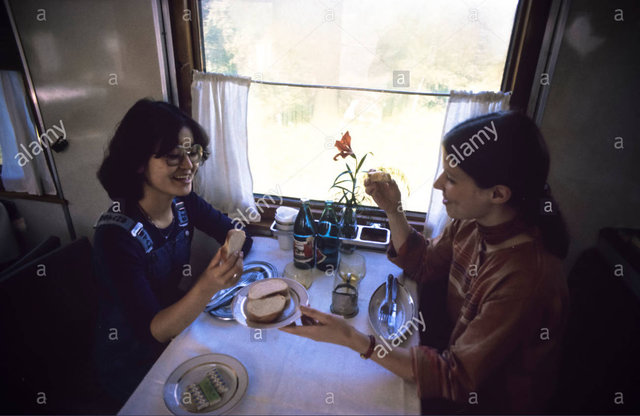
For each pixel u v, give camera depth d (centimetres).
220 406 76
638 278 115
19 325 100
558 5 115
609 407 91
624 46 116
